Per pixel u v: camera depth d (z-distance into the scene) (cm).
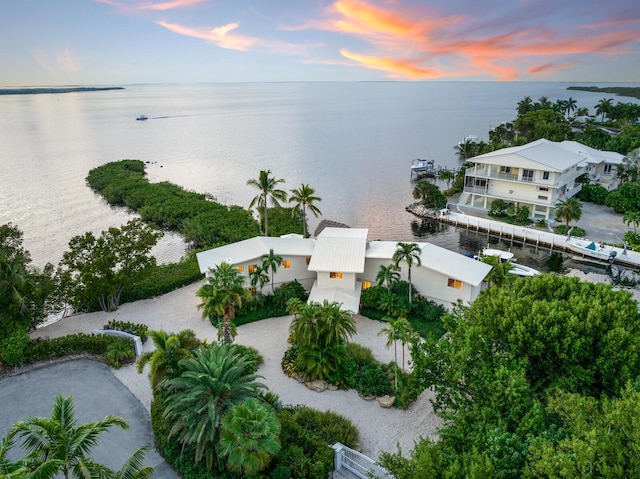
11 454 2388
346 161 12531
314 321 3042
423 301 4084
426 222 7244
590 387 2312
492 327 2573
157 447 2428
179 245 6488
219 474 2111
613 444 1509
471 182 7369
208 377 2084
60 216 7781
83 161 12681
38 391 2962
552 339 2331
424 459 1684
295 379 3131
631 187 6969
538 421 1848
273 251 4103
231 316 3362
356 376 3073
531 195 6700
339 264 3984
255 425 1819
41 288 3531
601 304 2523
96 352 3369
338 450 2255
